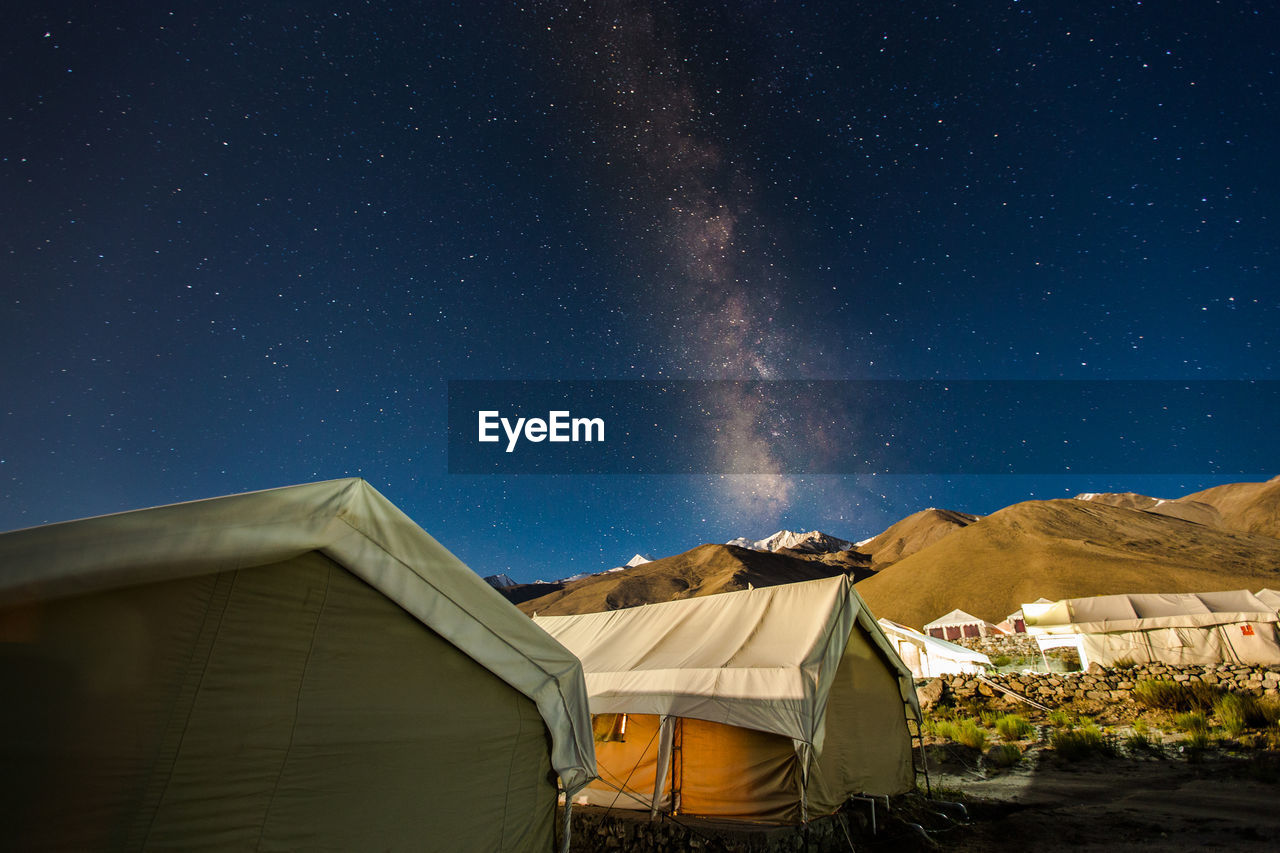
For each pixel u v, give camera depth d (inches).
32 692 81.9
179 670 95.2
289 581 111.3
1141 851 207.6
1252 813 236.4
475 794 131.3
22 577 80.7
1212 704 487.2
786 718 218.5
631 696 259.4
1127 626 782.5
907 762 315.9
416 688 125.6
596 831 248.5
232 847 95.3
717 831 220.7
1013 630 1553.9
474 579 137.6
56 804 81.3
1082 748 389.4
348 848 108.7
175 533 94.7
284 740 104.8
